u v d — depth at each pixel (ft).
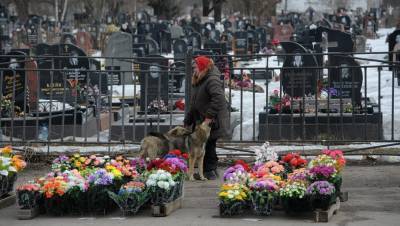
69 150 45.98
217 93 38.06
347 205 32.96
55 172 33.65
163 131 54.95
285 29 184.75
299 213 30.25
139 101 63.67
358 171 41.81
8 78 56.03
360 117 54.34
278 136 54.08
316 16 271.28
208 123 38.11
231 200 30.32
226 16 281.33
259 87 79.61
